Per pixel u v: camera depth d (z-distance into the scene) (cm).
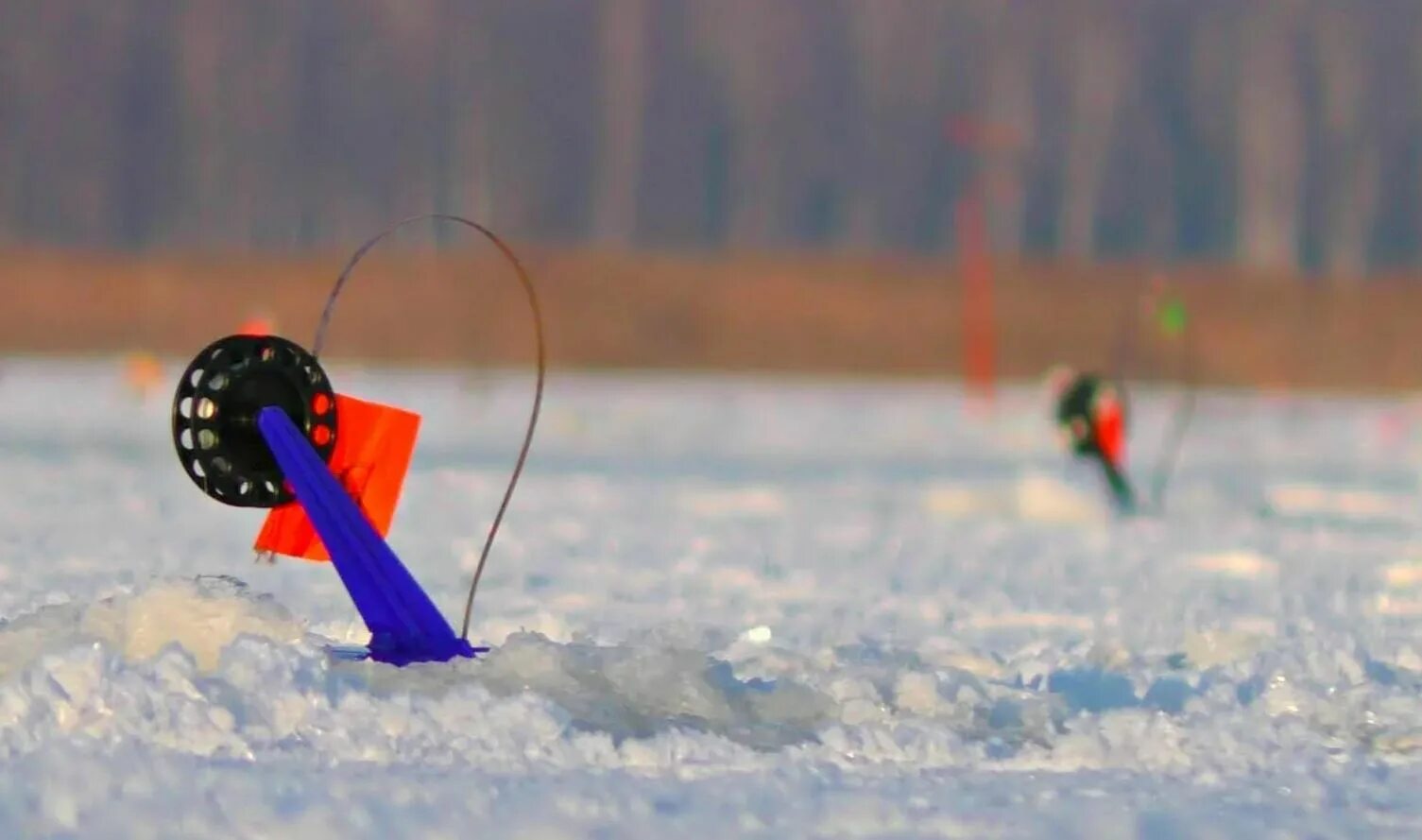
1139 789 2372
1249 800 2316
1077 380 7069
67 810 2095
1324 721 2803
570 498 7288
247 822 2070
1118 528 6481
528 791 2252
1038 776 2439
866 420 13038
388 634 2925
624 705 2698
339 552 2923
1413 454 11006
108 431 10525
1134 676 3112
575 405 13775
